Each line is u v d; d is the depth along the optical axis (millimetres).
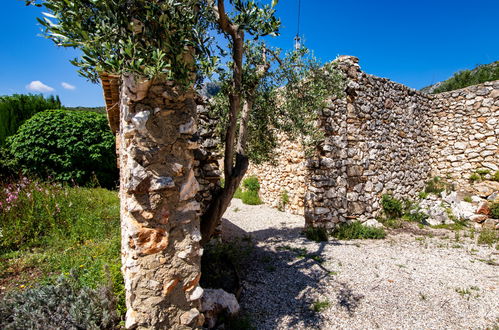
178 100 2373
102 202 7000
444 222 7297
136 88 2156
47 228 5047
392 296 3783
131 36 2006
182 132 2379
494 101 8367
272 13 2596
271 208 9594
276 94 4738
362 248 5645
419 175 8969
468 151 8805
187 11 2217
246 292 3857
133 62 1857
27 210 5176
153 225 2303
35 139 8500
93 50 1807
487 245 5789
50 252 4199
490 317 3299
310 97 4902
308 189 6691
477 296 3758
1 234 4223
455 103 9070
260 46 4137
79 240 4750
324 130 6246
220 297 3164
